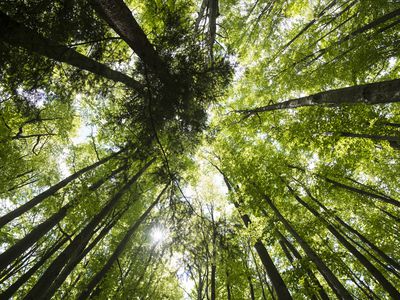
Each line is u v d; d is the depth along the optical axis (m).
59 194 8.84
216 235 7.98
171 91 4.89
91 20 4.24
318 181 9.06
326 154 8.60
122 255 12.09
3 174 9.78
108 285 9.84
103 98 5.58
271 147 11.77
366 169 10.36
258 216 8.79
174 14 5.37
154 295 10.61
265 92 11.76
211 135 7.62
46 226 6.35
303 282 6.86
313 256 6.66
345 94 5.40
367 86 4.67
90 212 7.32
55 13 3.88
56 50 4.02
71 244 5.68
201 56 5.09
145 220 12.80
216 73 5.03
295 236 7.34
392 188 11.12
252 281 11.38
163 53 4.84
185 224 6.61
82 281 9.88
